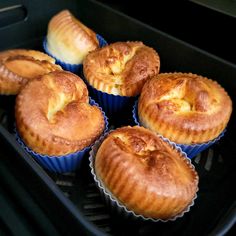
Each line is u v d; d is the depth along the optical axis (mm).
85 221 149
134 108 246
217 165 231
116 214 197
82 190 213
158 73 261
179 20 280
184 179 181
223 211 199
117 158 178
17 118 206
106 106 273
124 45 268
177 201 174
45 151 203
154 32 273
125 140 191
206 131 217
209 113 219
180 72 267
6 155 195
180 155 205
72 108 209
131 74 252
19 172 189
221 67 246
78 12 323
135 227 195
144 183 171
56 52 286
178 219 196
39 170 168
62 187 214
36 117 200
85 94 230
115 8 323
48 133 199
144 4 299
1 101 252
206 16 257
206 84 232
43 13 304
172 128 217
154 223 192
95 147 207
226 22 249
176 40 262
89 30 297
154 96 225
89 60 266
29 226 183
